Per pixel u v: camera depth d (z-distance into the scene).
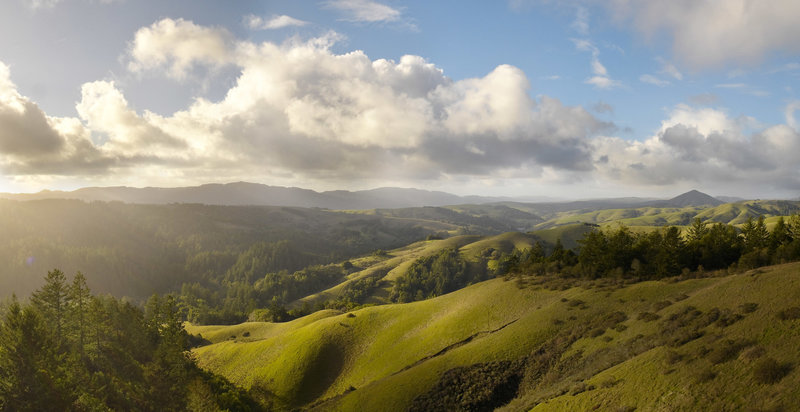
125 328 81.94
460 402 48.62
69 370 58.12
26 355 55.75
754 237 83.62
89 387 57.62
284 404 68.62
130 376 68.88
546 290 76.81
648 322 47.38
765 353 28.00
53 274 75.19
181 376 70.56
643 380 32.31
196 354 98.62
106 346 76.31
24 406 51.78
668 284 61.62
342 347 80.44
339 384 70.94
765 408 22.38
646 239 91.88
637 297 59.41
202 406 61.25
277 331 113.44
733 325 35.41
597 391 34.47
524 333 59.12
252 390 73.00
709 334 35.56
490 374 51.88
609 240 94.31
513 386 49.50
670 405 27.19
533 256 115.94
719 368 28.84
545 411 36.31
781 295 37.38
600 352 45.75
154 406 62.62
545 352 52.72
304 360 76.56
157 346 82.69
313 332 85.69
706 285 56.34
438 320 79.25
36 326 58.53
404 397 52.53
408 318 85.50
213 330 124.75
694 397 26.75
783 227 81.94
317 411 59.25
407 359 68.12
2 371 56.72
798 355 26.00
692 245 84.38
